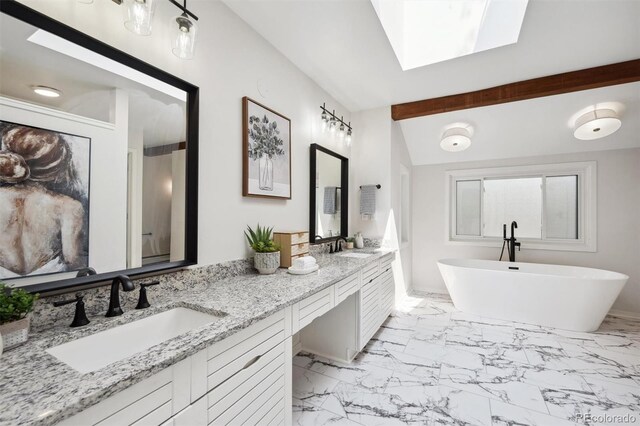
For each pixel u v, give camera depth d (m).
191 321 1.27
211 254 1.68
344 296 2.03
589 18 1.94
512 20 2.06
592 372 2.16
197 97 1.56
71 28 1.05
